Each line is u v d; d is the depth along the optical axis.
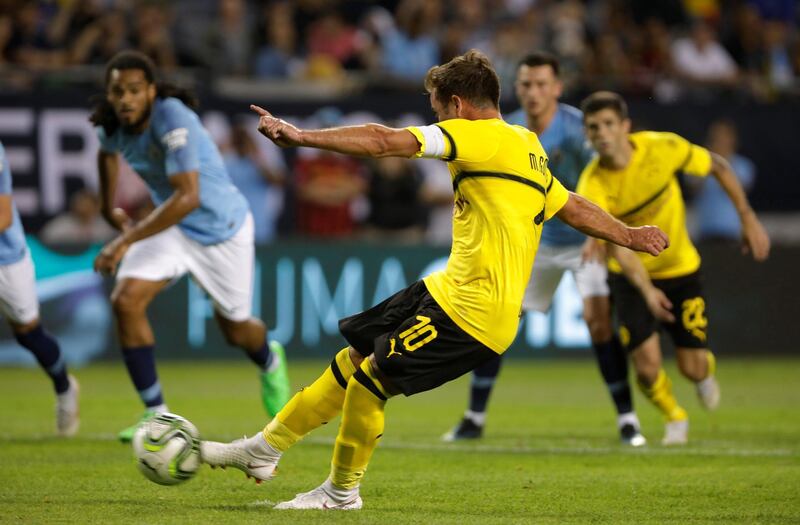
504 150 17.77
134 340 26.77
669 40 64.81
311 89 53.12
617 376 28.94
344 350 18.83
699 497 21.06
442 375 17.97
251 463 18.61
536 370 49.25
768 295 53.28
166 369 48.28
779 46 63.78
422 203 53.31
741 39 63.34
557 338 51.91
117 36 54.44
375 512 18.86
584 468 24.78
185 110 26.80
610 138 27.38
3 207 25.92
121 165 50.19
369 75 55.94
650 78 56.81
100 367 48.47
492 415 35.41
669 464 25.44
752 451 27.52
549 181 18.58
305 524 17.44
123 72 26.17
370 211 52.66
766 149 54.94
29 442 27.91
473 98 18.14
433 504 20.05
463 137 17.56
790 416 35.19
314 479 22.72
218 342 50.34
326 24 59.84
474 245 17.83
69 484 21.73
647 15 66.12
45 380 44.03
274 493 20.94
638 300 28.05
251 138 51.62
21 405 36.28
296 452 26.59
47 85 51.28
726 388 42.81
